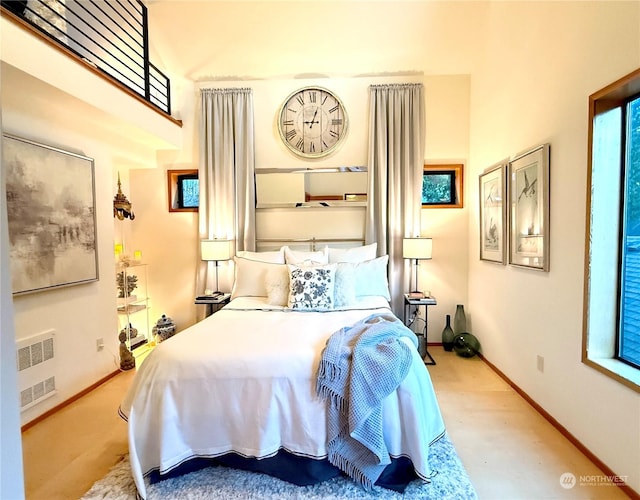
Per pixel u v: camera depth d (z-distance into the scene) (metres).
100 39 3.54
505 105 2.87
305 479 1.67
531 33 2.46
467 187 3.70
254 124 3.77
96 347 2.93
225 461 1.79
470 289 3.68
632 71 1.59
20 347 2.25
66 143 2.62
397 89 3.62
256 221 3.84
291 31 3.34
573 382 2.01
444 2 3.11
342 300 2.83
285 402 1.69
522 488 1.67
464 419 2.29
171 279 3.89
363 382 1.63
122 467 1.84
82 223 2.75
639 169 1.74
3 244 0.71
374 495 1.62
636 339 1.76
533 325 2.45
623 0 1.64
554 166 2.20
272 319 2.42
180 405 1.71
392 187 3.62
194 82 3.78
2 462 0.71
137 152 3.52
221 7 3.20
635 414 1.58
